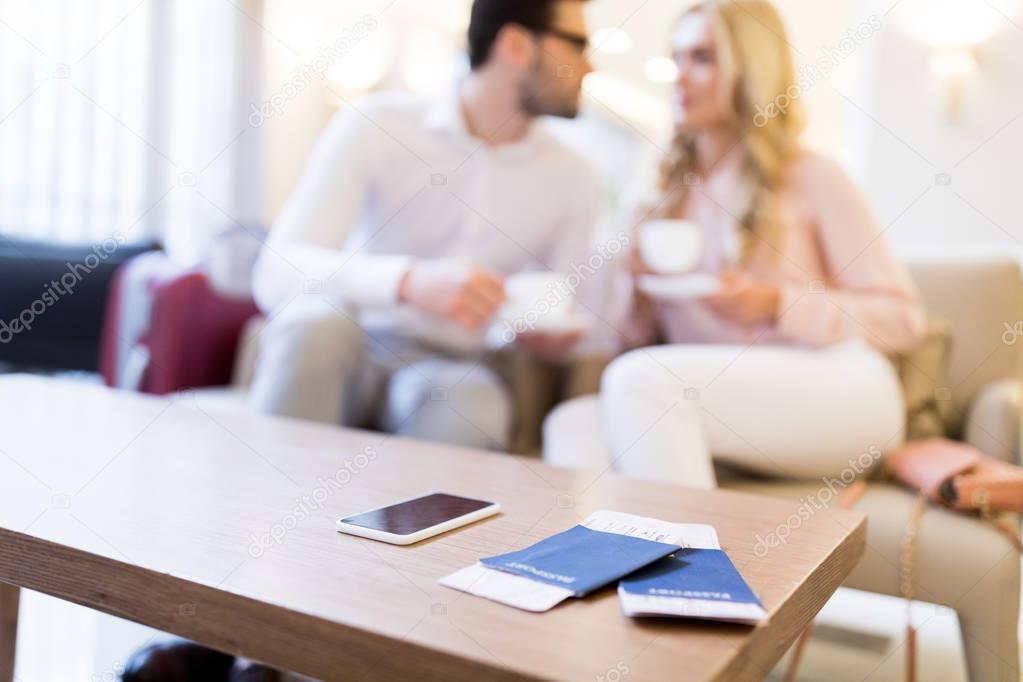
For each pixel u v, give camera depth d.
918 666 1.28
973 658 1.01
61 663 1.11
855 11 2.88
